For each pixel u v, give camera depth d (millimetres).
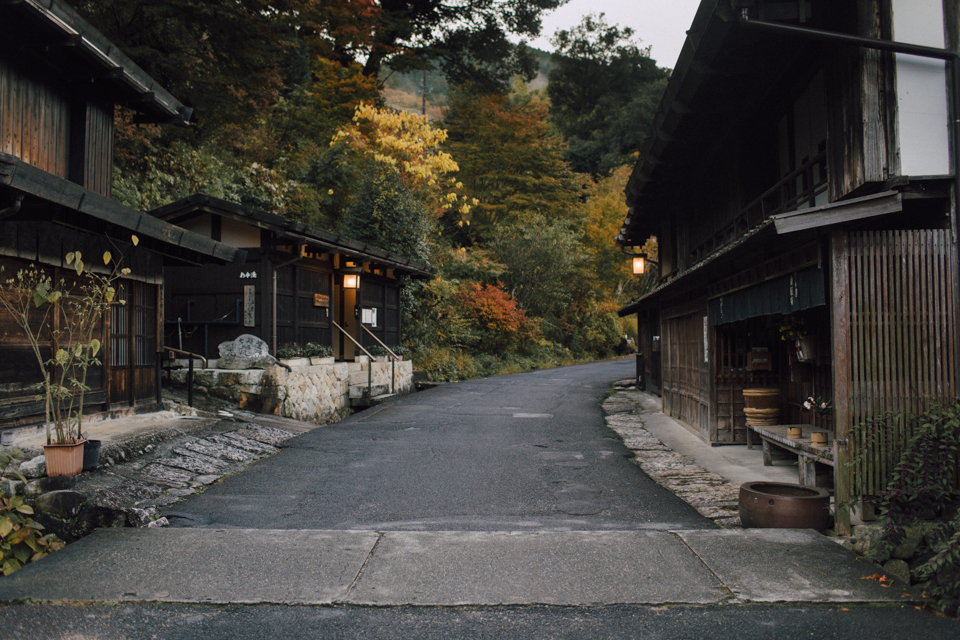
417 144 24578
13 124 7383
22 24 7121
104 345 8312
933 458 4621
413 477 7203
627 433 10500
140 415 9055
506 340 28328
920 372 4914
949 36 5215
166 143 17984
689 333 10797
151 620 3418
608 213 39719
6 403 6465
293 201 20844
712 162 9719
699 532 4844
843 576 3994
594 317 37688
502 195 36125
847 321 4938
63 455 5379
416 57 33750
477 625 3375
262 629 3326
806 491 5188
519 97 52250
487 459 8250
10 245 6469
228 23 14539
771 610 3557
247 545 4551
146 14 14430
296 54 27719
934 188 5078
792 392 8562
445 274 26891
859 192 5402
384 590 3787
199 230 13000
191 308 13000
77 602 3602
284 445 8945
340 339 16906
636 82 56219
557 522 5461
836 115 5727
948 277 4949
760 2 5418
